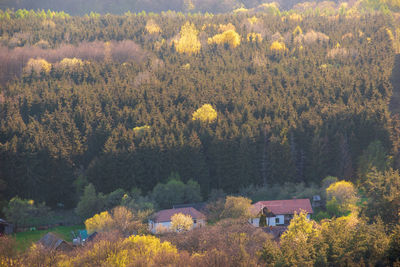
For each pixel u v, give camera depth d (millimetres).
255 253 61500
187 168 142500
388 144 148875
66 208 138125
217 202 121062
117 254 60906
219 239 74438
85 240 99562
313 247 60250
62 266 60875
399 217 82938
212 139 149625
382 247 57594
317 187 138250
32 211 125750
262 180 145750
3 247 65375
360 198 124562
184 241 78188
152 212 117750
